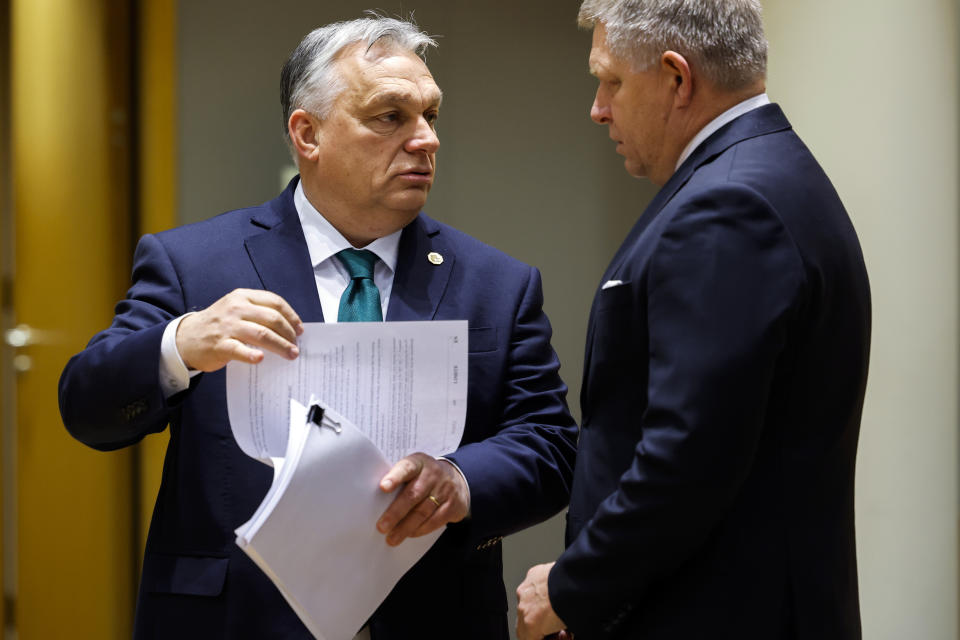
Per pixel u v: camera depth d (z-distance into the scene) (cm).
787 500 385
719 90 417
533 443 514
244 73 940
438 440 441
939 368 652
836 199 416
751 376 357
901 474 671
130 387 444
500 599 538
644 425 378
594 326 427
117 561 1045
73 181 1021
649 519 366
